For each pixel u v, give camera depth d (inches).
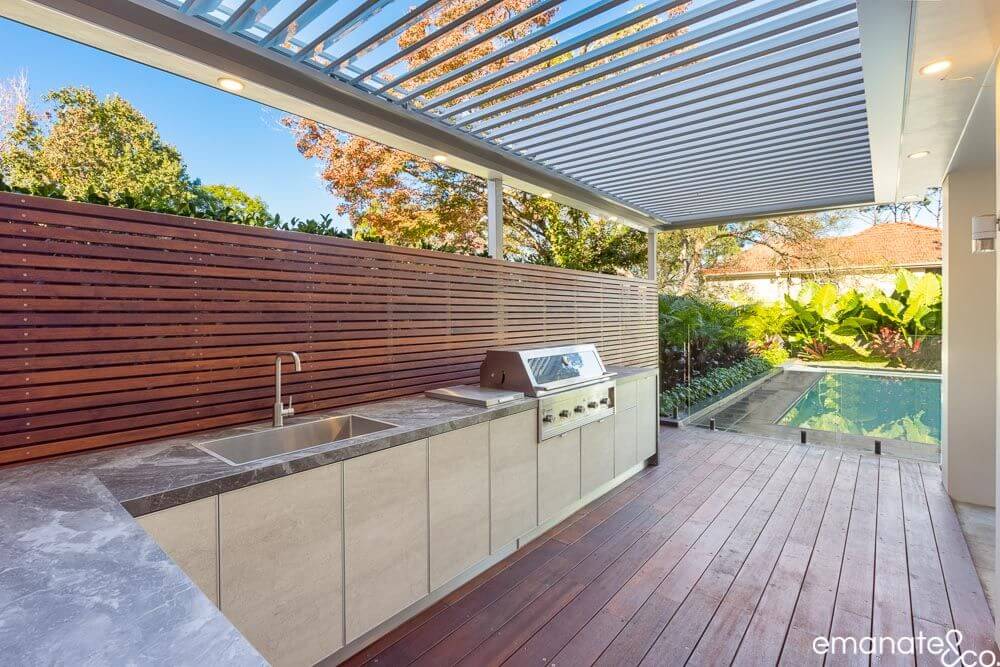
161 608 30.9
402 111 114.8
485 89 113.2
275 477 70.9
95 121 167.9
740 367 257.0
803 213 215.8
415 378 129.8
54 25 74.1
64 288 73.4
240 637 27.6
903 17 78.2
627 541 128.3
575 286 192.1
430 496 96.4
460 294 142.6
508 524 117.0
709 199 201.6
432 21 112.2
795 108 116.0
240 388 94.9
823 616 96.3
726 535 131.6
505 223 323.6
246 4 75.8
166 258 84.0
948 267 159.9
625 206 208.1
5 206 68.2
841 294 283.6
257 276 96.8
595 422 152.0
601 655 85.5
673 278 426.9
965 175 155.3
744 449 214.7
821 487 167.5
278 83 96.7
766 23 91.3
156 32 80.4
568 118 131.0
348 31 85.7
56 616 29.6
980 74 91.4
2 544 41.7
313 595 76.5
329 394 109.7
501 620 95.6
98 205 76.5
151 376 83.0
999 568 86.5
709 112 124.7
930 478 176.4
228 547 66.2
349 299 113.7
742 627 93.1
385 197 264.5
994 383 151.8
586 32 90.7
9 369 69.0
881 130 121.0
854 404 216.5
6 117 149.6
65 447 73.8
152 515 58.9
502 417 114.5
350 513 81.7
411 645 88.5
